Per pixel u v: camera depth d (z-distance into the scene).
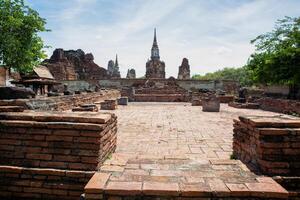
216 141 6.58
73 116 3.92
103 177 3.34
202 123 9.87
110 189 3.00
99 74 43.59
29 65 17.30
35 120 3.94
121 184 3.14
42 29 17.59
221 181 3.26
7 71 20.88
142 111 14.69
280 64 18.00
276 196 2.97
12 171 3.72
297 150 3.54
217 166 3.85
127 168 3.74
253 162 3.87
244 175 3.48
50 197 3.65
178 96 25.86
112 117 4.61
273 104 15.98
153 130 8.17
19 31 16.97
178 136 7.21
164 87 32.03
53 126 3.78
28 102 5.88
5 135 3.86
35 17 17.30
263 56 19.70
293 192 3.33
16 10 16.58
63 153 3.75
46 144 3.79
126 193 2.99
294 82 17.83
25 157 3.81
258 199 2.98
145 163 3.99
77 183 3.61
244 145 4.27
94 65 43.75
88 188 3.01
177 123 9.81
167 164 3.96
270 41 19.86
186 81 33.59
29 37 17.20
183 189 3.01
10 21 15.62
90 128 3.71
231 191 2.98
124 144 6.16
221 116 12.41
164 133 7.65
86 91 20.27
